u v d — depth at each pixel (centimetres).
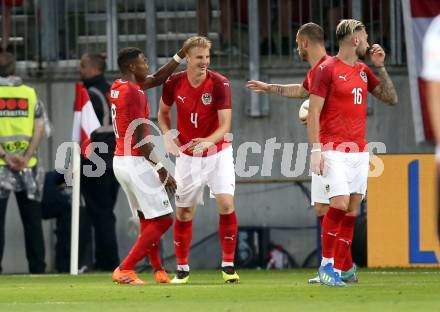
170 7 4809
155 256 3225
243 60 4762
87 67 4275
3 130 4250
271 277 3641
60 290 2894
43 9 4791
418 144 4497
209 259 4666
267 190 4666
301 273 3984
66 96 4775
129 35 4816
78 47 4816
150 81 3183
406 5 4447
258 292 2672
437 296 2450
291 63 4741
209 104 3102
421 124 4456
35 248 4319
